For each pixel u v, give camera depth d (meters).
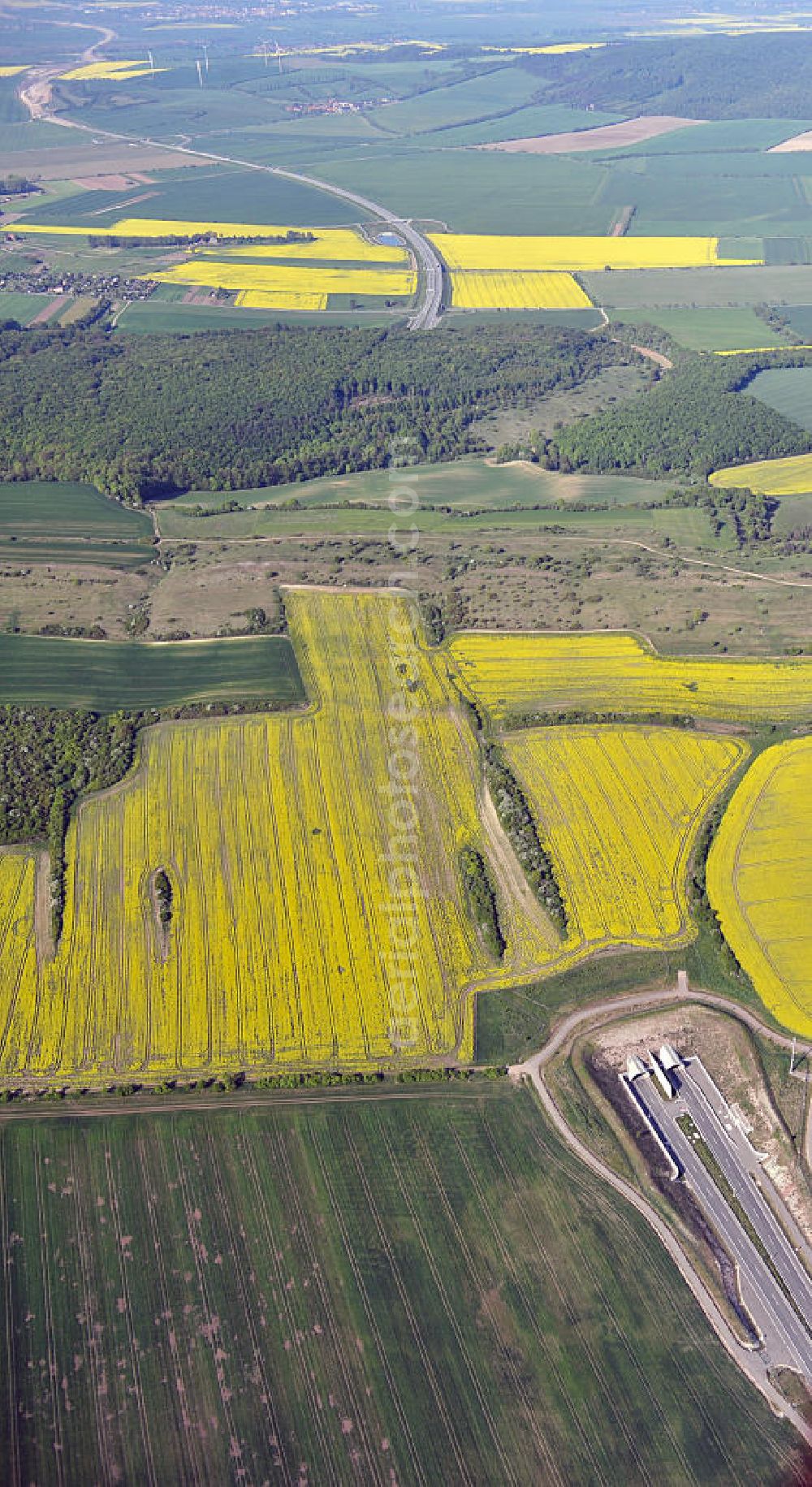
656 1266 126.75
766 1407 115.25
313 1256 127.19
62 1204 132.12
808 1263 127.75
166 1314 122.00
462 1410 114.69
